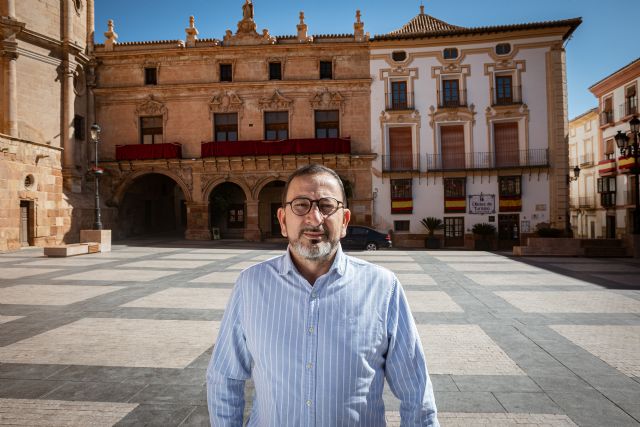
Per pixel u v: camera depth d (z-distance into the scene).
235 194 32.81
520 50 27.78
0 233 19.62
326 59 28.94
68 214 24.89
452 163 28.41
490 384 4.20
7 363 4.83
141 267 13.74
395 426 3.39
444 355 5.07
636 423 3.41
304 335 1.70
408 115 28.44
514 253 18.42
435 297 8.62
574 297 8.61
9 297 8.71
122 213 30.19
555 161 27.27
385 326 1.78
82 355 5.12
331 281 1.79
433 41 28.23
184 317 7.02
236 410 1.83
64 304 8.03
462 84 28.16
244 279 1.91
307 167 1.88
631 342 5.57
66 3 25.94
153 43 29.48
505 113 27.83
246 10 29.36
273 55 29.06
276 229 32.34
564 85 27.42
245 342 1.90
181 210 38.12
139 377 4.43
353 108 28.80
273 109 29.06
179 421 3.49
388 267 13.67
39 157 22.19
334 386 1.64
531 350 5.25
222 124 29.58
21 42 23.38
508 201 27.42
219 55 29.23
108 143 29.53
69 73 26.12
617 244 17.19
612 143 35.00
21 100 23.45
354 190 28.53
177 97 29.33
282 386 1.68
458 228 27.78
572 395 3.94
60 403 3.82
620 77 33.22
